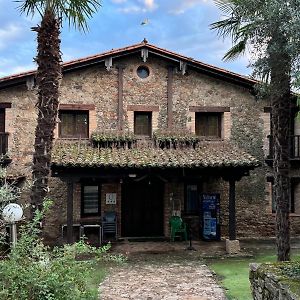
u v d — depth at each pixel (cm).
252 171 1561
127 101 1500
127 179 1389
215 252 1292
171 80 1521
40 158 856
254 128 1561
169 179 1466
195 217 1527
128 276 1027
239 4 673
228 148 1448
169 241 1462
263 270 608
